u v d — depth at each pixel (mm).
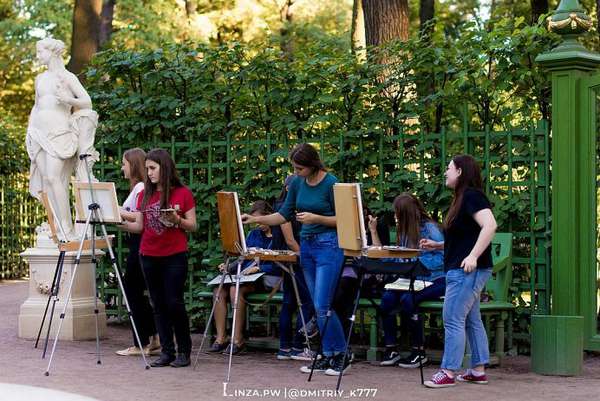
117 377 7234
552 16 8492
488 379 7273
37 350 8688
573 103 8242
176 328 7781
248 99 9961
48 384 6891
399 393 6633
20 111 27844
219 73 10359
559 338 7438
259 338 9492
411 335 8062
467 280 6852
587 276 8219
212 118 10258
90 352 8602
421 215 8125
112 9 21859
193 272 10086
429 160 9000
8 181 17766
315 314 8102
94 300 8797
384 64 9297
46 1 25688
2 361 8016
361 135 9203
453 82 8734
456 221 6875
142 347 8328
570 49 8266
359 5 15984
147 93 10508
